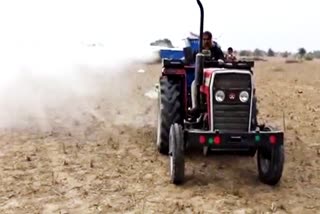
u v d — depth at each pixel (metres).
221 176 6.21
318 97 13.75
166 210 5.00
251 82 5.70
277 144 5.53
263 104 12.15
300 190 5.73
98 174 6.14
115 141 7.86
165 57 7.88
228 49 8.09
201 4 6.21
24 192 5.46
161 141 6.89
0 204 5.10
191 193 5.51
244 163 6.83
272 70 25.56
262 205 5.21
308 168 6.59
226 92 5.66
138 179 5.98
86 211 4.95
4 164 6.45
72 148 7.35
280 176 5.71
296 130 8.94
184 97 6.73
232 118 5.69
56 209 5.00
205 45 6.84
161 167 6.49
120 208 5.04
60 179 5.90
